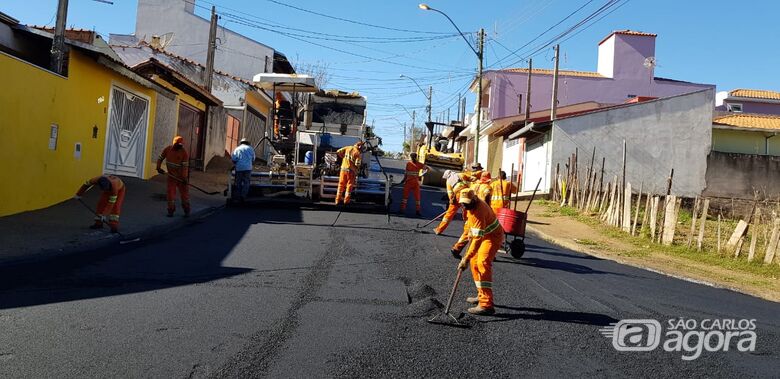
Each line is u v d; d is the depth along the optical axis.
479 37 27.58
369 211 15.30
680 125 23.83
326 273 8.09
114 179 10.09
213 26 21.30
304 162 17.05
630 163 23.69
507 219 10.49
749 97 42.47
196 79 25.44
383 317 6.18
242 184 14.70
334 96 25.61
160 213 12.46
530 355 5.33
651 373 5.07
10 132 10.40
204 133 21.62
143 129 16.50
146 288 6.86
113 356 4.71
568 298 7.71
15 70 10.45
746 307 8.30
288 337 5.37
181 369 4.50
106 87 14.12
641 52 38.66
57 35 12.00
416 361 4.98
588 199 18.66
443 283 7.94
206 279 7.42
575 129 23.47
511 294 7.70
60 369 4.40
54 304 6.07
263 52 33.00
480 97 27.72
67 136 12.40
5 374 4.27
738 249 12.85
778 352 5.98
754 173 24.91
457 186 10.09
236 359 4.76
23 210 10.91
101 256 8.58
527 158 28.09
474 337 5.74
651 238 14.77
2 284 6.78
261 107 30.94
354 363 4.83
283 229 11.72
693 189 23.70
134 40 31.05
